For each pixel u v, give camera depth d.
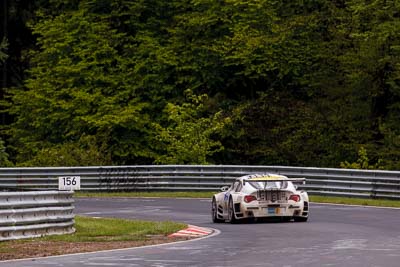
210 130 97.56
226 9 107.94
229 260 31.22
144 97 109.56
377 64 100.81
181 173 80.31
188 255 33.12
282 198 49.97
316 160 103.81
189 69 108.25
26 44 136.62
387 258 30.88
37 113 111.81
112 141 106.44
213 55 107.69
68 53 112.75
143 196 78.00
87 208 64.38
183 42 109.75
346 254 32.28
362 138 102.69
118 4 112.75
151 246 36.97
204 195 77.12
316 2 112.38
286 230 44.22
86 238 40.50
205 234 42.91
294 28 106.38
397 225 46.00
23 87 125.69
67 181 43.91
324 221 49.91
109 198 75.81
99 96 106.94
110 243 38.66
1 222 38.59
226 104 108.44
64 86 111.31
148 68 108.88
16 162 111.69
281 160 104.88
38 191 41.47
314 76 108.06
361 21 104.31
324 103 106.75
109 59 110.44
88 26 111.75
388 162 95.81
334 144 103.81
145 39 111.00
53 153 97.00
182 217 56.25
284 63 106.44
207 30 109.75
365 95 104.75
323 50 106.94
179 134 97.69
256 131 104.81
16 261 31.92
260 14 108.44
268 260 30.89
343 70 106.25
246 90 114.00
